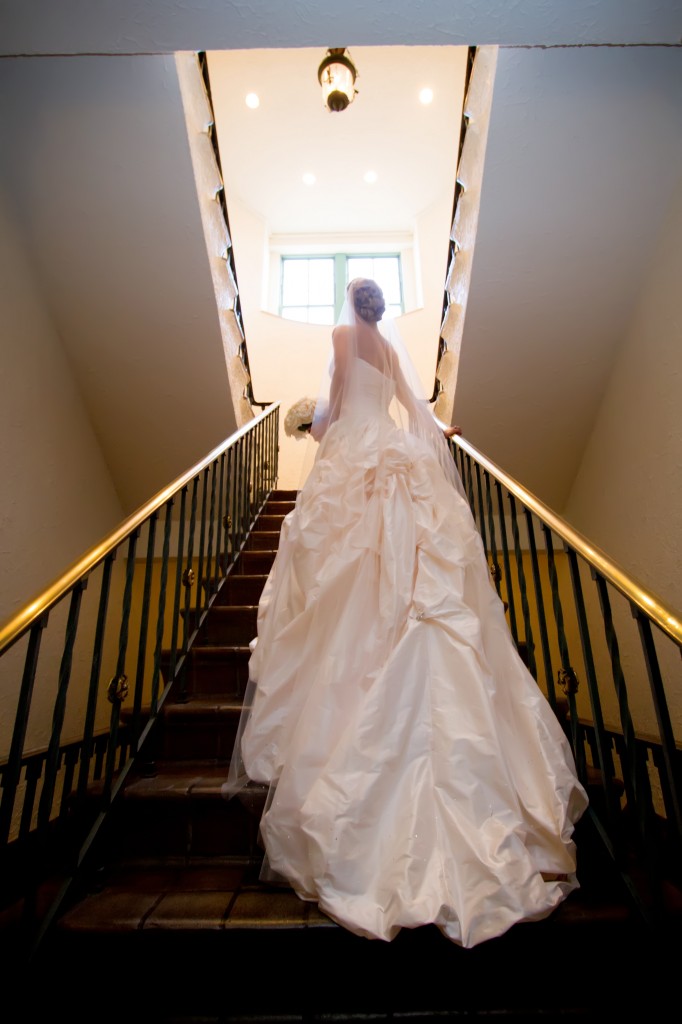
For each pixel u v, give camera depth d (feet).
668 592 7.82
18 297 7.72
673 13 5.45
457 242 8.83
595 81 6.68
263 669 4.60
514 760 3.77
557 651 10.64
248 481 10.34
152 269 8.28
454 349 9.57
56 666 8.34
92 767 8.06
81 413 9.68
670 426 7.72
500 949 3.23
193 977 3.28
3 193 7.36
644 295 8.21
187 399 9.87
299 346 17.34
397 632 4.20
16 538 7.56
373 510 5.02
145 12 5.25
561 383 9.51
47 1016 3.19
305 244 18.86
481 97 7.21
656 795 6.86
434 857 3.10
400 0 5.24
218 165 8.02
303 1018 3.10
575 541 4.24
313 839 3.26
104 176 7.41
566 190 7.52
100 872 4.05
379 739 3.58
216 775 5.04
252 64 13.75
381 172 16.67
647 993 3.17
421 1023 3.07
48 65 6.56
